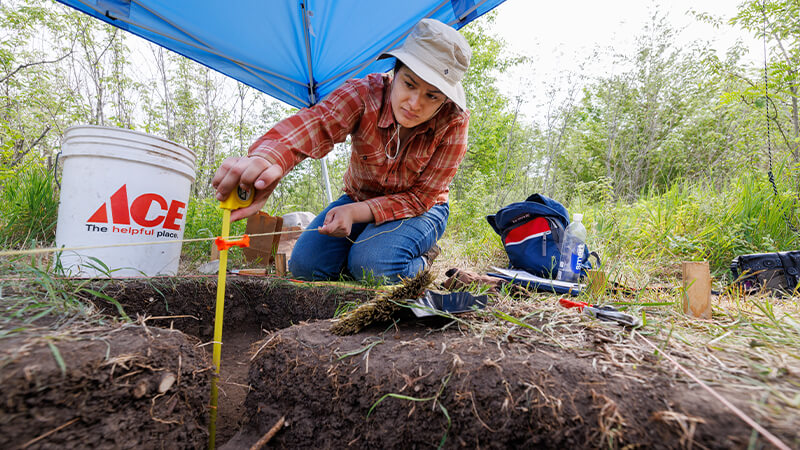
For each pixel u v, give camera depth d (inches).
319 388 38.3
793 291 67.3
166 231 71.3
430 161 76.3
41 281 41.6
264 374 42.1
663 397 28.1
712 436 24.1
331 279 84.2
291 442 38.6
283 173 55.3
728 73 176.4
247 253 96.5
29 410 23.4
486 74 375.9
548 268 82.0
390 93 67.5
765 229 103.8
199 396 34.5
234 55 109.2
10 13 202.1
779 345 38.5
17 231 89.7
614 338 40.4
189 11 91.0
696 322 48.4
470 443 31.2
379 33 106.8
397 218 77.6
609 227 120.0
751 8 147.5
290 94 132.7
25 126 191.5
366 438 35.2
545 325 44.4
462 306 48.9
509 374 32.4
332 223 68.4
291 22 105.5
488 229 143.5
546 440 28.9
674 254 104.0
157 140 67.2
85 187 62.8
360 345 40.8
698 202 120.8
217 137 288.4
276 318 71.4
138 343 31.0
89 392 26.1
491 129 382.6
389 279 72.6
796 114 151.9
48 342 27.6
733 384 29.2
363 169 77.6
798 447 21.8
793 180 122.6
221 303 41.1
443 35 55.6
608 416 27.1
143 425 29.3
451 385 33.0
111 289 58.2
